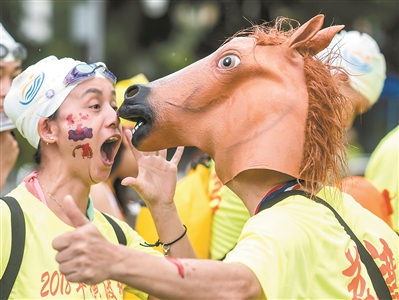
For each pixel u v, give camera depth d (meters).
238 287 3.79
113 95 5.21
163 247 5.51
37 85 5.02
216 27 22.23
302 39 4.62
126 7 28.72
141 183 5.39
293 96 4.48
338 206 4.75
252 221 4.29
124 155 7.90
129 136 5.53
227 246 7.00
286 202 4.43
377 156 7.63
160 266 3.67
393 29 23.14
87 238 3.55
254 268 3.86
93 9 22.84
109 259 3.58
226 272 3.79
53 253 4.71
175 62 26.45
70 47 28.08
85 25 22.75
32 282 4.59
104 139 5.03
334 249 4.32
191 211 7.10
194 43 25.02
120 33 28.47
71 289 4.72
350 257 4.40
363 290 4.39
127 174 7.98
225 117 4.62
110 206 7.23
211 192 7.18
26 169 6.42
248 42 4.69
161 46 28.61
